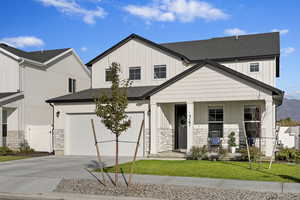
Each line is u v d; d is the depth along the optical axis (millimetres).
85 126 19906
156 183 10578
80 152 19922
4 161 17203
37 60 24469
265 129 15852
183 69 20500
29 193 9680
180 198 8672
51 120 25422
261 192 9234
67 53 27562
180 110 19922
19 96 22594
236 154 16234
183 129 19766
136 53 21625
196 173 12281
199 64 16812
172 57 20766
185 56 20625
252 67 19969
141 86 21297
